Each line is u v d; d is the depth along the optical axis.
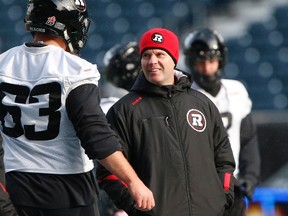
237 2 51.03
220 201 14.56
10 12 50.44
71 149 12.11
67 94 11.90
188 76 15.21
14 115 12.23
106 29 50.34
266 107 48.38
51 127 12.02
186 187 14.27
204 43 20.95
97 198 12.67
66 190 12.13
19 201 12.20
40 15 12.55
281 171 26.98
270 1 51.84
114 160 11.84
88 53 49.28
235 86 21.23
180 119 14.61
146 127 14.46
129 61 20.58
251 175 20.78
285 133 27.11
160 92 14.66
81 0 12.85
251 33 50.81
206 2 51.09
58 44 12.66
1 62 12.62
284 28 50.97
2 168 12.13
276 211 25.36
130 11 50.97
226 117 20.73
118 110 14.62
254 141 21.17
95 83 12.11
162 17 50.62
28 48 12.40
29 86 12.14
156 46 14.61
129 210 14.54
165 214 14.16
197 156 14.48
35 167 12.12
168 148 14.37
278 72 49.59
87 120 11.75
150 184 14.21
